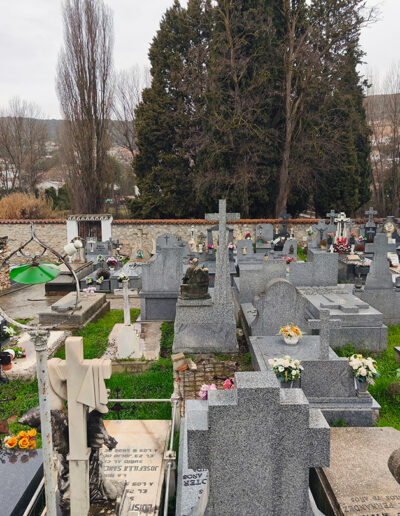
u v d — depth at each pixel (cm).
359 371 694
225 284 1005
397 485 501
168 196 3139
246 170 2827
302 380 729
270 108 2848
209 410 389
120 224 2725
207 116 2981
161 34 3309
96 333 1173
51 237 2684
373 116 4088
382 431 621
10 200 3203
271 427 390
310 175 3003
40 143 5034
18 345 1030
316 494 539
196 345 1008
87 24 2886
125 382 878
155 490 521
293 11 2805
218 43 2783
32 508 487
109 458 585
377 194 3944
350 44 2747
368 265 1577
